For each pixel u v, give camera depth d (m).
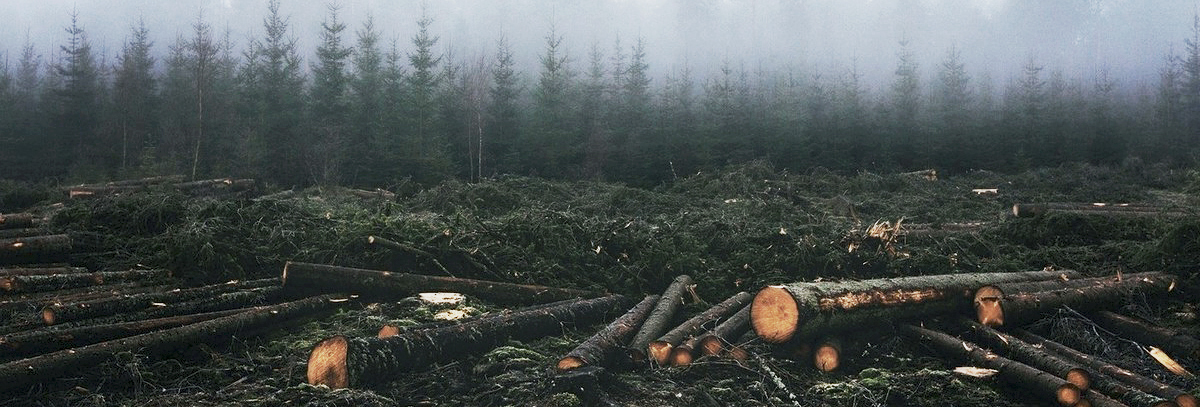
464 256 8.42
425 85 29.30
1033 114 33.75
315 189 19.91
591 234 9.16
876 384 5.45
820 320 5.88
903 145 32.03
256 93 29.39
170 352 5.91
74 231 9.28
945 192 18.83
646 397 5.10
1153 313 7.21
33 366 5.11
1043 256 9.34
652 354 5.79
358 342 5.18
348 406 4.80
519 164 28.59
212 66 32.41
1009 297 6.55
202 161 28.27
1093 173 23.62
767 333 5.96
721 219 10.50
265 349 6.30
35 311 6.67
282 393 5.06
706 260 8.81
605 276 8.41
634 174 28.27
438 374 5.47
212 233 8.66
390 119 27.92
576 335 6.72
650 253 8.50
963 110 34.44
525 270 8.38
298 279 7.64
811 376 5.77
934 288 6.60
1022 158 31.11
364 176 26.53
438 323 6.43
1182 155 32.53
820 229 10.32
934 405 5.22
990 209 16.23
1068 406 5.05
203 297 7.15
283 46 30.84
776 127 31.11
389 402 4.95
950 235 10.25
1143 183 22.42
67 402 5.02
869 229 9.18
